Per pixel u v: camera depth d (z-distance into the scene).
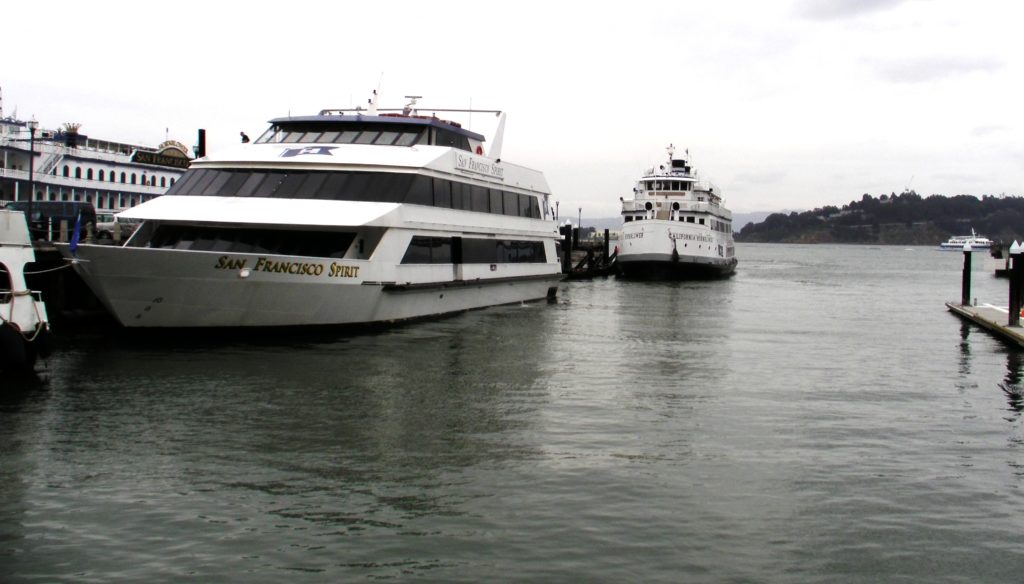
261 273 20.64
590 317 30.98
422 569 8.29
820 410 15.55
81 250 19.16
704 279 61.53
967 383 18.53
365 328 23.91
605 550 8.82
